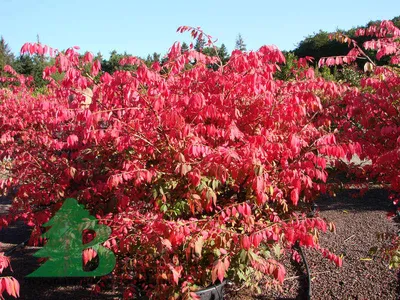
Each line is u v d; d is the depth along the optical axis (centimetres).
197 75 318
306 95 309
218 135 291
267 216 354
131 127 300
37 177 408
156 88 292
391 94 370
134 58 341
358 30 425
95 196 382
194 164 292
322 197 737
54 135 459
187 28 340
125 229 296
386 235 381
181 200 327
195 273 323
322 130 402
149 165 346
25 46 265
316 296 393
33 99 568
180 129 287
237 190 341
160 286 312
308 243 269
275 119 319
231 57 318
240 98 335
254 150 269
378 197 721
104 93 284
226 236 282
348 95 397
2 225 408
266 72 308
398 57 392
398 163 358
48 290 424
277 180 328
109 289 416
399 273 418
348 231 560
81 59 301
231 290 408
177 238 261
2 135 441
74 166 400
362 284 405
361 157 375
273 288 414
